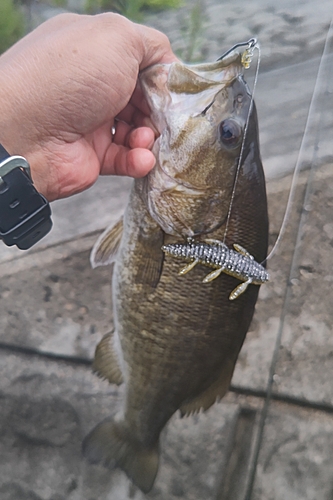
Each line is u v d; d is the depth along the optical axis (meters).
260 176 0.39
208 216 0.38
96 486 0.57
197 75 0.36
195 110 0.36
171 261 0.41
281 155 0.59
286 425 0.55
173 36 0.71
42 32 0.39
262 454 0.55
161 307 0.43
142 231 0.41
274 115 0.60
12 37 0.72
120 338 0.46
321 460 0.53
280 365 0.56
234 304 0.42
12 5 0.73
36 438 0.59
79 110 0.38
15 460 0.59
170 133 0.37
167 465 0.56
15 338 0.62
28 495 0.58
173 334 0.43
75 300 0.61
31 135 0.38
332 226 0.56
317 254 0.56
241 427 0.56
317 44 0.63
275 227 0.57
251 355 0.57
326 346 0.55
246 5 0.70
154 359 0.45
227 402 0.56
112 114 0.39
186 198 0.38
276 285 0.57
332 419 0.54
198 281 0.41
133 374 0.48
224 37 0.68
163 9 0.74
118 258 0.44
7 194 0.36
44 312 0.62
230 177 0.37
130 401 0.50
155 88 0.37
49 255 0.63
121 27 0.37
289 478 0.54
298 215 0.57
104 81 0.37
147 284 0.42
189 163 0.37
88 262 0.62
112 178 0.63
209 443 0.56
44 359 0.61
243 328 0.44
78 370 0.60
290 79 0.61
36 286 0.62
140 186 0.40
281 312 0.57
